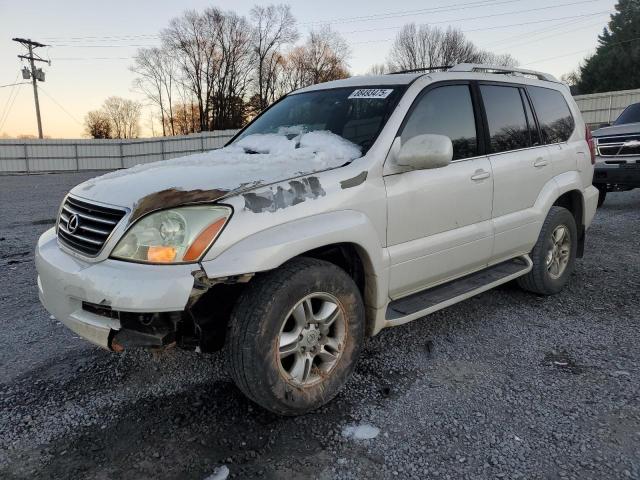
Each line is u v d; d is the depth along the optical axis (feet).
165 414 9.11
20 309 14.51
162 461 7.82
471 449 8.00
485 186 12.00
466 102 12.11
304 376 8.79
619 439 8.14
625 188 31.19
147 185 8.76
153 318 7.97
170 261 7.72
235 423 8.80
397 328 12.75
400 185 10.11
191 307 8.03
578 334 12.28
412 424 8.70
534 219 13.62
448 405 9.26
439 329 12.69
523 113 13.82
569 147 15.17
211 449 8.09
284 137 11.37
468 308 14.16
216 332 8.60
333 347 9.25
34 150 124.36
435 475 7.43
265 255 7.93
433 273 11.10
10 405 9.45
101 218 8.49
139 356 11.36
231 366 8.24
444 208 11.03
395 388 9.89
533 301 14.66
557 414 8.89
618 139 29.12
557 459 7.72
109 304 7.68
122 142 133.39
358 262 9.91
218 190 8.09
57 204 41.37
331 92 12.35
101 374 10.61
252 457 7.90
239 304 8.25
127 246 7.98
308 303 8.71
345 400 9.48
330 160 9.55
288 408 8.58
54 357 11.40
